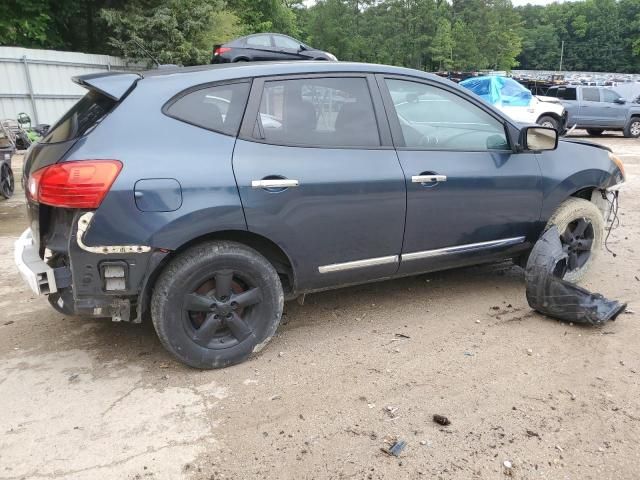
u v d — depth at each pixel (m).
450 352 3.58
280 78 3.42
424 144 3.87
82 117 3.16
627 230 6.74
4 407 2.97
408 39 61.50
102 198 2.86
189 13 19.69
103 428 2.80
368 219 3.60
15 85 16.08
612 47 110.00
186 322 3.20
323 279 3.62
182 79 3.20
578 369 3.36
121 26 18.91
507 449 2.64
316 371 3.34
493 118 4.14
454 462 2.55
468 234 4.06
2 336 3.81
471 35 66.06
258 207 3.21
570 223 4.59
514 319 4.09
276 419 2.87
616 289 4.68
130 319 3.17
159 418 2.88
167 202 2.97
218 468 2.52
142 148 2.98
